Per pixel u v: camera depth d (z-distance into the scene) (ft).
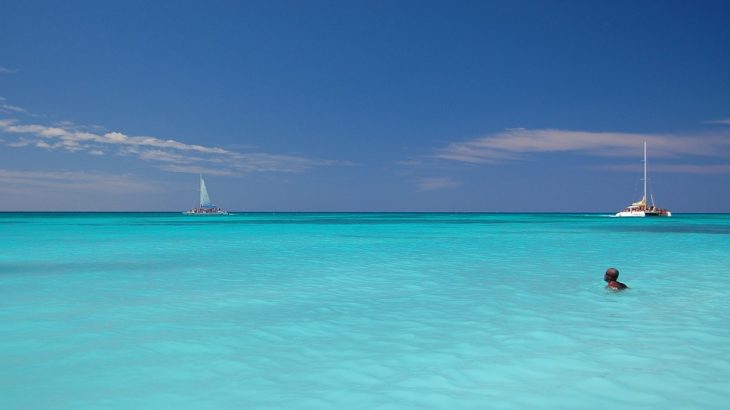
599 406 16.16
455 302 33.53
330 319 28.55
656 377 18.75
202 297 35.37
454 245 86.02
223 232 133.28
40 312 30.17
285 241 96.02
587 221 267.80
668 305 32.12
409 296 35.83
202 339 24.21
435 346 23.16
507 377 18.93
